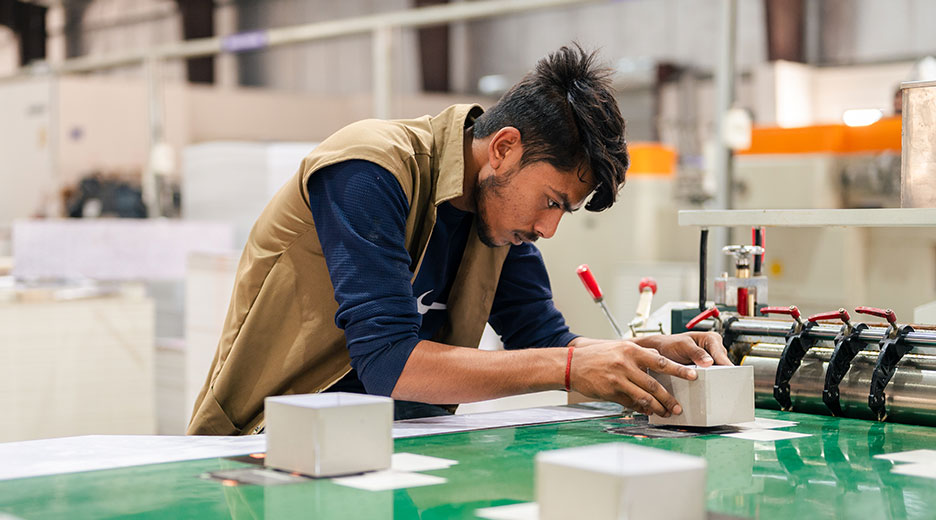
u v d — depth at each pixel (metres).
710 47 9.05
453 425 1.54
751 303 1.79
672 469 0.85
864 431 1.46
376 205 1.47
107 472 1.17
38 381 3.53
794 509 1.01
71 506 1.02
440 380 1.44
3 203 6.77
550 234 1.57
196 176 4.83
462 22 10.80
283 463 1.18
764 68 6.82
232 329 1.70
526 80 1.53
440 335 1.83
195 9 11.38
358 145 1.50
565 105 1.48
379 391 1.45
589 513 0.84
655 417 1.51
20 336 3.49
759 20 8.63
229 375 1.69
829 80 7.14
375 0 10.78
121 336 3.70
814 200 4.23
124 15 12.39
